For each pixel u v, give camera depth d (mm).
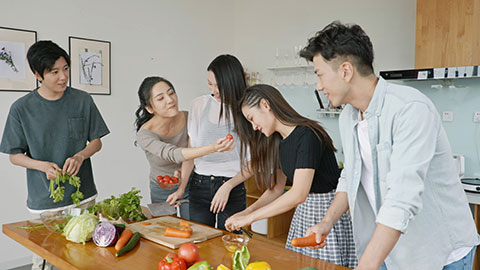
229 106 2078
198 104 2381
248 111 1769
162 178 2287
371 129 1296
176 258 1420
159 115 2367
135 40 4191
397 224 1103
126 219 2078
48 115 2434
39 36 3500
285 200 1665
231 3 5176
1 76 3305
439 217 1327
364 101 1299
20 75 3414
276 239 3846
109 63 3984
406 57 3748
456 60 3021
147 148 2357
